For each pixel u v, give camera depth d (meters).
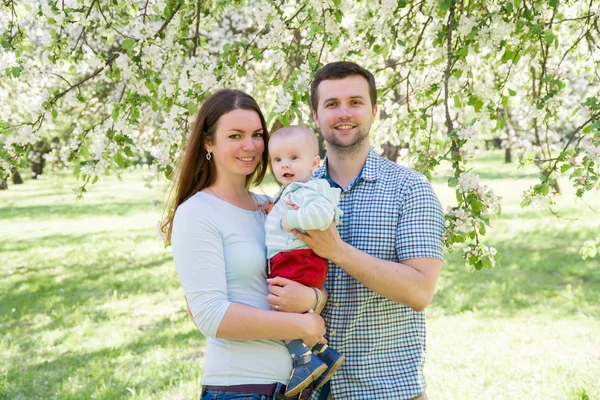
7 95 9.03
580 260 9.15
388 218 2.33
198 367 5.47
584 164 3.05
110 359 5.82
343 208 2.41
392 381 2.30
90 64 3.80
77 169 3.56
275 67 4.21
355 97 2.39
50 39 3.86
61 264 10.57
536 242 10.64
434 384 4.88
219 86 3.44
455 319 6.69
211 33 7.65
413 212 2.29
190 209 2.16
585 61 4.84
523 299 7.35
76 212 17.98
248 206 2.39
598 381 4.72
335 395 2.33
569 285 7.59
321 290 2.28
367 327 2.31
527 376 4.96
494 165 28.16
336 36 3.48
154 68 3.77
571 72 5.37
